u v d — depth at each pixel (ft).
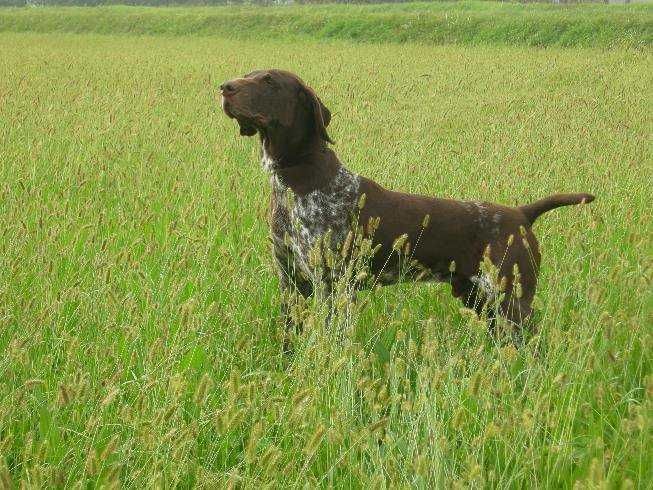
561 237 25.12
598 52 102.17
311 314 15.58
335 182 19.16
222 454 14.25
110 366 15.88
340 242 19.12
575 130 47.88
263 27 160.66
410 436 12.87
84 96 56.85
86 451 13.71
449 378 14.32
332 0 223.92
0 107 49.65
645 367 17.25
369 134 45.52
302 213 19.07
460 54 104.01
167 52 113.91
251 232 24.48
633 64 87.10
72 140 40.14
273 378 16.20
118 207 27.22
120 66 89.25
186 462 13.17
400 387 17.08
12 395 13.80
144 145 40.65
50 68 85.81
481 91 70.44
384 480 11.40
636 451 13.42
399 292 19.88
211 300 20.38
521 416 13.55
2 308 17.42
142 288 18.84
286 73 18.97
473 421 14.99
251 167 36.11
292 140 18.94
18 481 13.44
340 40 140.15
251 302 20.68
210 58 101.76
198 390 12.45
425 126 50.72
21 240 20.63
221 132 46.09
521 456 13.26
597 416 15.51
